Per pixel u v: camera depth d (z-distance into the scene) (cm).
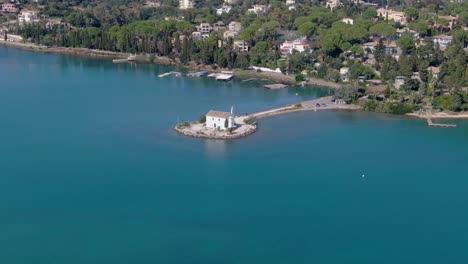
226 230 13025
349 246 12550
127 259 11862
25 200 14250
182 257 11975
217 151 17638
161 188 14975
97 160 16788
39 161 16662
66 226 13062
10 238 12562
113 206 14000
